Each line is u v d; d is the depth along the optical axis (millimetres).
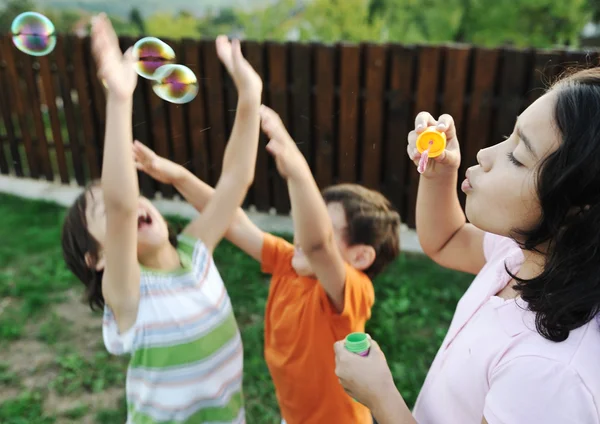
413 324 2955
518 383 770
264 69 4047
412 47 3666
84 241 1495
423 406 1029
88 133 4840
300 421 1568
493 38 9742
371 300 1594
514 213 828
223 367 1463
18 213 4543
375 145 3963
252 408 2432
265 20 9727
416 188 3936
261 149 4266
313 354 1490
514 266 982
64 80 4781
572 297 758
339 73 3910
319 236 1347
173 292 1397
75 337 2992
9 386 2635
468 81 3648
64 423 2412
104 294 1353
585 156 724
